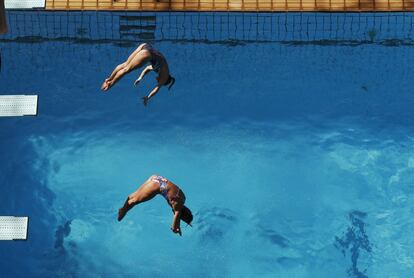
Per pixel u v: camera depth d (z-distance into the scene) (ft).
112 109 44.50
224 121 43.70
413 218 38.37
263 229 38.04
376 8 48.26
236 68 47.01
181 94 45.32
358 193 39.70
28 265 35.96
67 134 42.96
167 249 37.17
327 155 41.73
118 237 37.73
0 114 43.83
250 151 42.06
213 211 38.88
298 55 47.78
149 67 31.24
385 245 37.11
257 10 48.34
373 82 45.88
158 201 40.01
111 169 41.09
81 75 46.44
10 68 46.55
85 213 38.81
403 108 44.16
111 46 48.29
